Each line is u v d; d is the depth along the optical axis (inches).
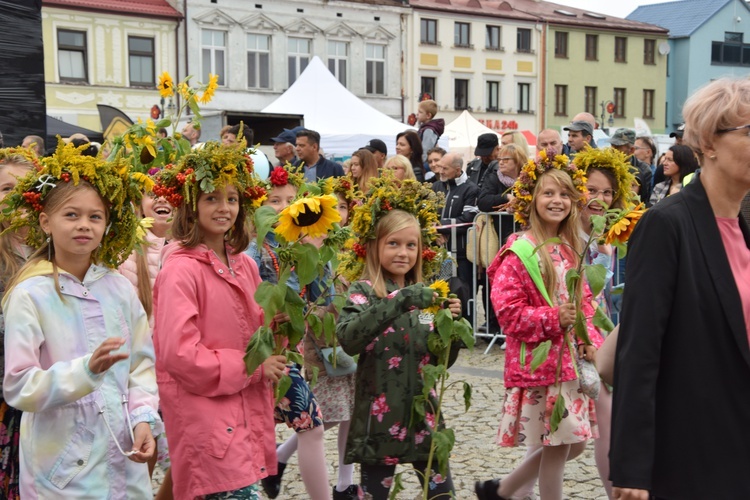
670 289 102.3
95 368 119.5
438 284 149.6
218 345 138.9
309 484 167.2
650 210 105.9
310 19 1672.0
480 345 369.1
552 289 165.5
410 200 160.1
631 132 349.1
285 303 135.4
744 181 104.0
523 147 355.6
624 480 100.7
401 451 153.9
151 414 130.9
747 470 100.2
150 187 145.6
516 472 174.1
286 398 165.8
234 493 135.7
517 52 1979.6
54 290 127.5
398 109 1801.2
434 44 1849.2
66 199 126.8
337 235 140.6
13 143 314.5
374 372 154.9
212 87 212.8
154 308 140.9
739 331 100.7
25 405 120.0
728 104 103.3
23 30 314.0
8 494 147.4
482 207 348.5
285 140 414.3
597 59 2118.6
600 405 173.5
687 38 2313.0
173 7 1541.6
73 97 1443.2
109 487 126.7
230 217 142.3
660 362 103.0
